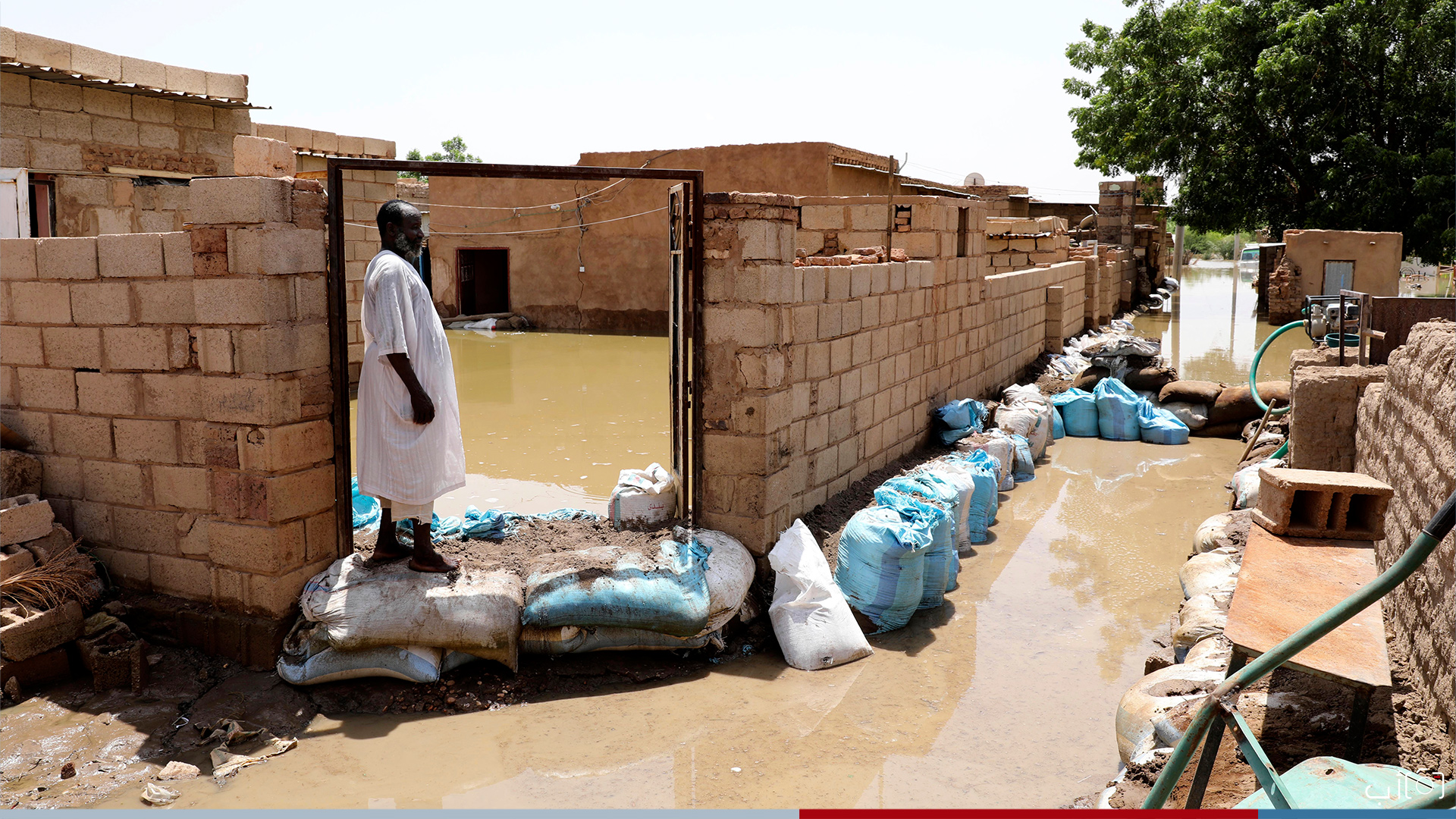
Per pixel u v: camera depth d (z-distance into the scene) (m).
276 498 5.08
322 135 14.45
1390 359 5.71
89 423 5.60
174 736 4.57
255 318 4.96
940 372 10.05
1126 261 28.45
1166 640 5.73
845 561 5.97
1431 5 23.33
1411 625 4.39
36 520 5.38
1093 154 29.52
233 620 5.20
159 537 5.50
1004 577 6.95
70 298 5.52
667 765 4.31
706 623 5.23
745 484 5.93
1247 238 84.25
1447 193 22.19
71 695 4.93
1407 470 4.87
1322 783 2.72
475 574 5.16
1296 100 24.41
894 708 4.89
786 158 21.09
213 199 4.96
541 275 24.34
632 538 5.83
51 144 11.60
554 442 10.89
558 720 4.76
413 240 5.11
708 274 5.86
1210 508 8.82
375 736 4.59
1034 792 4.06
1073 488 9.60
